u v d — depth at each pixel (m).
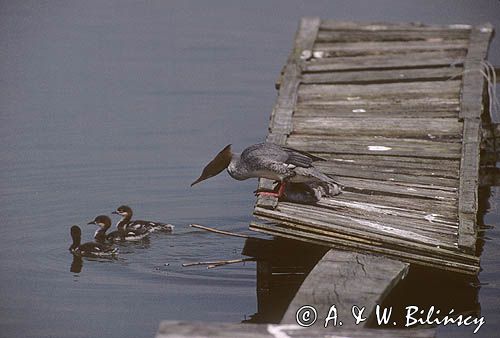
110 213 15.67
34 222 15.20
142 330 11.48
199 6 31.06
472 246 12.28
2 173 17.52
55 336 11.29
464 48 19.81
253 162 12.98
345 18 28.77
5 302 12.22
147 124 20.48
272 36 27.38
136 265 13.49
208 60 25.22
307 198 13.48
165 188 16.92
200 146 19.20
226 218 15.43
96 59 25.22
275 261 13.65
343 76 18.67
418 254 12.27
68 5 31.31
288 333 9.05
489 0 30.75
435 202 13.66
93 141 19.38
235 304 12.30
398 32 20.89
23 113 21.05
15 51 25.80
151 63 24.91
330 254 12.38
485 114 19.44
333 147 15.66
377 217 13.07
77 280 12.94
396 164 15.01
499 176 18.80
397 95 17.69
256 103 21.94
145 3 31.59
